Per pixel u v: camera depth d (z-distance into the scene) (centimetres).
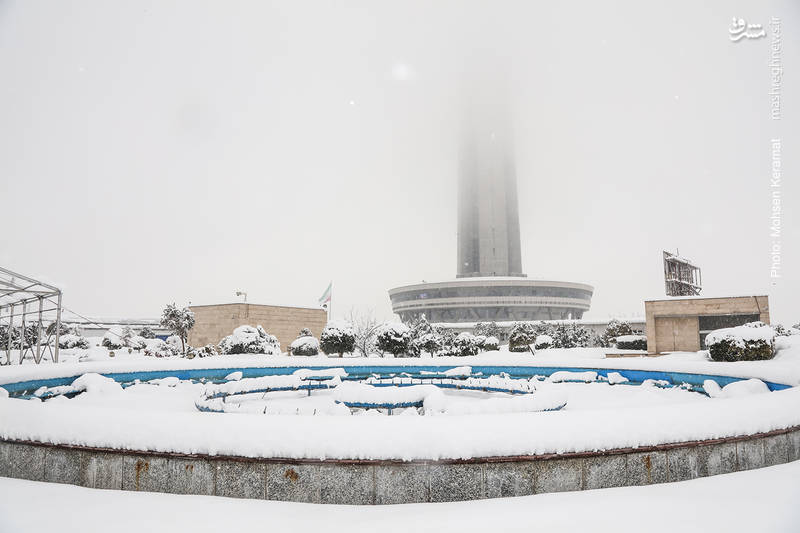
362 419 495
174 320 3619
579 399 1273
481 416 505
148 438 498
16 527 394
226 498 475
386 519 420
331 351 2933
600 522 398
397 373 1827
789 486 487
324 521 416
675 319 3319
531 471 483
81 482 514
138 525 401
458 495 470
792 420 589
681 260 4028
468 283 11775
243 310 4191
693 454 527
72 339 3672
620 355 3266
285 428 486
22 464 539
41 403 564
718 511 420
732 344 1933
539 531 382
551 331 5694
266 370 1781
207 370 1691
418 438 475
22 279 1902
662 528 383
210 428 495
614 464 502
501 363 1819
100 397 1252
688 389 1380
